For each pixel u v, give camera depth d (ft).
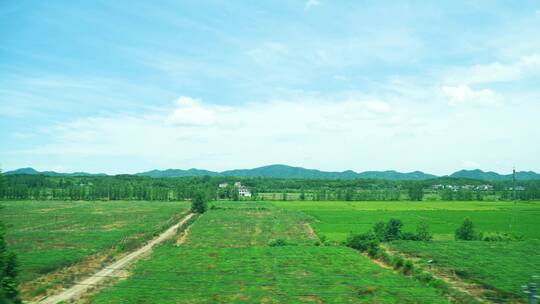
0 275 138.72
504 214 536.01
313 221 479.41
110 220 494.59
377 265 237.66
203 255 266.16
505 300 168.14
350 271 221.05
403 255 271.90
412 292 177.06
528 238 343.05
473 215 526.16
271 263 240.73
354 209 631.97
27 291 176.14
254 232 400.26
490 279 199.52
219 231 407.03
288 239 354.13
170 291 176.24
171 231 410.52
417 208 641.40
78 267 232.94
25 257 250.98
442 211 581.94
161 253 273.75
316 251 284.41
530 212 561.84
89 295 171.63
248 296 169.58
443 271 223.92
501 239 333.62
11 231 392.06
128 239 340.80
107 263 245.24
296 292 176.55
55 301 162.20
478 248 289.33
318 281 197.06
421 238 331.36
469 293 180.24
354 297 169.78
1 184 197.67
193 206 609.42
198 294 171.94
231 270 221.66
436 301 164.66
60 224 453.99
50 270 221.46
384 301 164.14
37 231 392.68
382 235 333.83
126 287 183.01
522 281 195.42
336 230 403.75
